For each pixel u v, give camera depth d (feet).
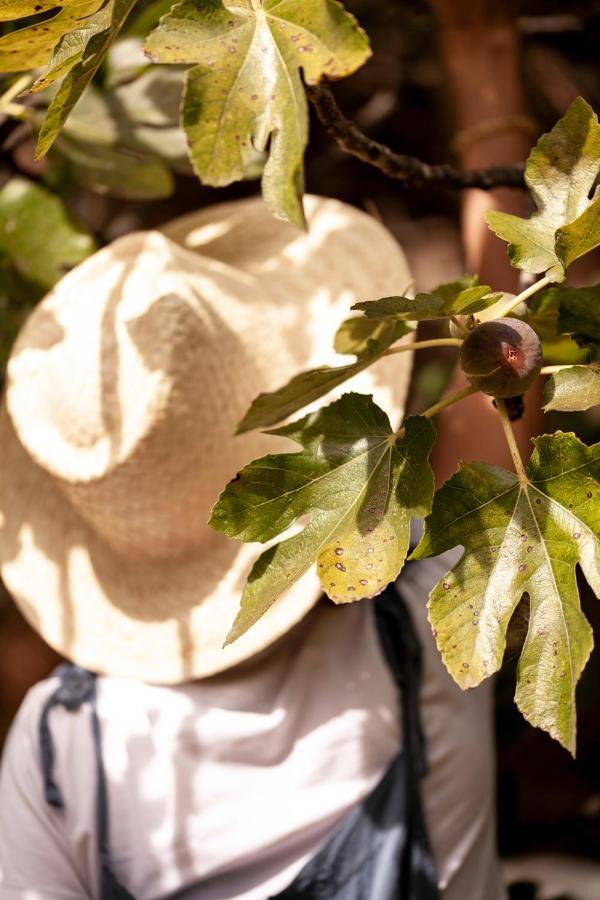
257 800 4.32
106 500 4.38
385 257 4.85
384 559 3.05
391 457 3.09
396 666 4.38
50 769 4.40
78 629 4.66
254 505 3.08
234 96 3.04
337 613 4.45
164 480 4.31
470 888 4.48
